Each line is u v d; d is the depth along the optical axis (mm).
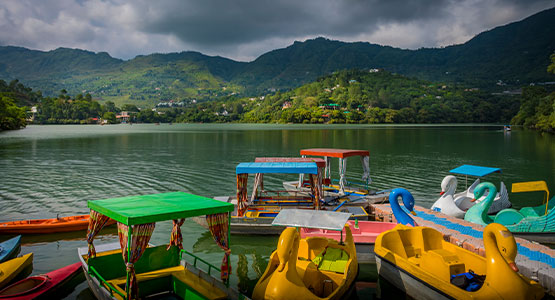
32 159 41312
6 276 10750
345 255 10797
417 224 13922
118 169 34250
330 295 8938
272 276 8930
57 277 10805
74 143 65750
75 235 15562
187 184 27344
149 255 10758
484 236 8844
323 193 19672
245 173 16531
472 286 8914
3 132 108312
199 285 9836
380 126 182625
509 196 24297
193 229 16688
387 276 11047
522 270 10727
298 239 9211
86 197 22844
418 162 40375
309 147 59406
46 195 23281
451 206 17734
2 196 22922
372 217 18125
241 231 15836
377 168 36031
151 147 58719
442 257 9977
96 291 9875
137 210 9078
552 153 48500
